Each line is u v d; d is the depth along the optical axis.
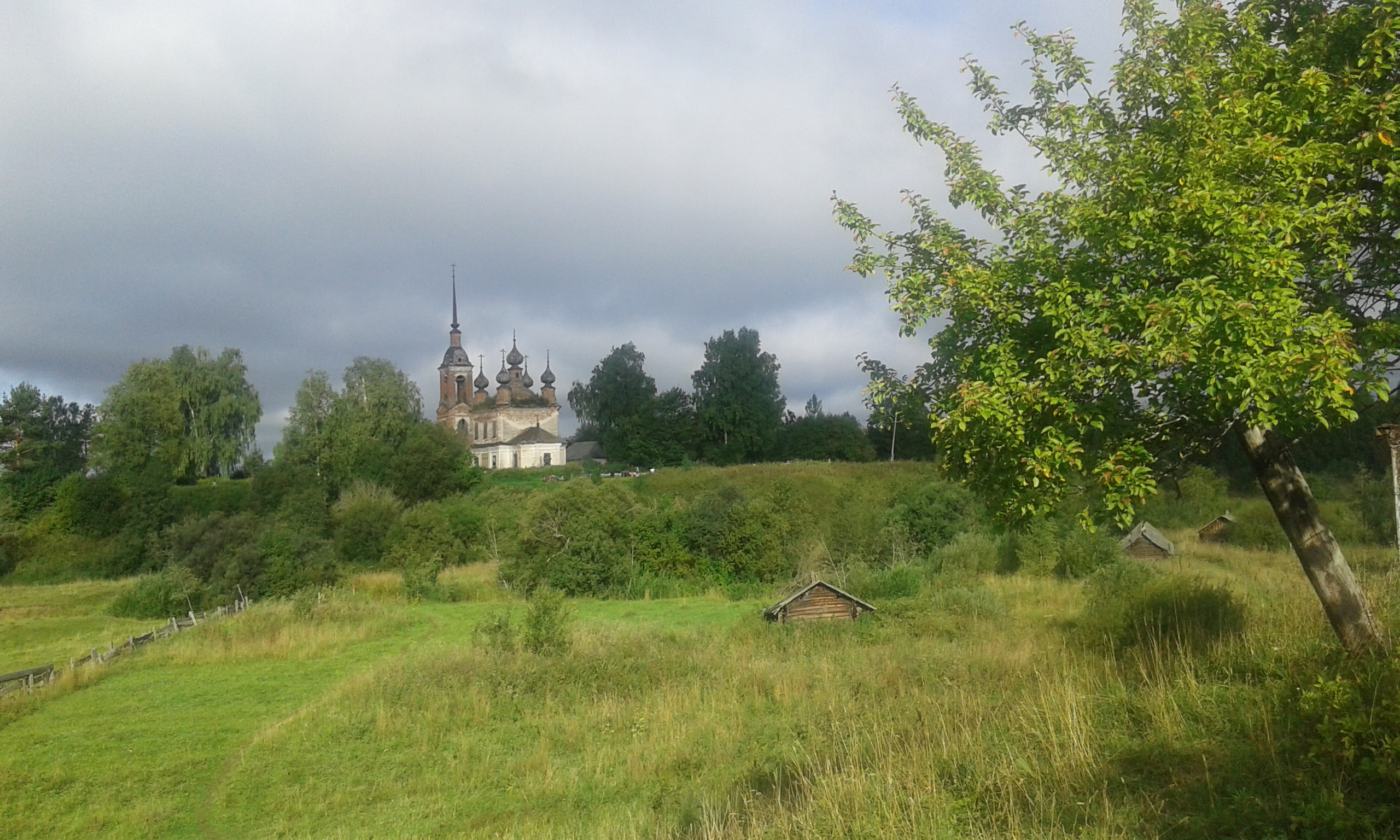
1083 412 7.24
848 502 53.53
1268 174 7.41
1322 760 5.72
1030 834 6.09
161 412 79.88
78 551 64.62
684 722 15.13
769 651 21.81
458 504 65.00
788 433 109.94
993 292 7.86
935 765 8.25
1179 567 25.92
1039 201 8.46
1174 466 8.46
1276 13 9.35
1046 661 13.90
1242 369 6.32
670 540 46.53
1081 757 7.13
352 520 60.09
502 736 16.08
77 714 20.27
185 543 48.47
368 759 15.24
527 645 21.78
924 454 91.75
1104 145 8.27
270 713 19.86
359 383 89.50
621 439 106.38
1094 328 7.31
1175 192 7.55
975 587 28.12
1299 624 9.66
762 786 10.20
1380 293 8.30
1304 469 31.30
